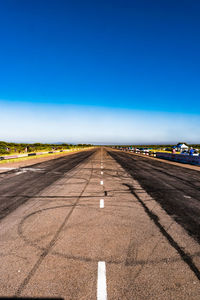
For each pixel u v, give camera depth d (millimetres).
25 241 3391
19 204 5621
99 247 3207
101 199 6242
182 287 2307
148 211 5148
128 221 4422
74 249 3131
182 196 6773
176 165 18141
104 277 2449
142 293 2193
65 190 7461
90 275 2486
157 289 2262
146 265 2725
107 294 2166
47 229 3912
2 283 2322
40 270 2576
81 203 5777
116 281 2379
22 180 9516
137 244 3336
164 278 2457
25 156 24109
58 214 4820
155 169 14672
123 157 29531
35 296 2131
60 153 39750
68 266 2672
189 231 3939
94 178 10266
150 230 3945
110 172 12633
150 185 8594
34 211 5023
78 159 24141
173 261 2842
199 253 3088
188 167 16516
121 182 9211
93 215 4777
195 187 8312
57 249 3125
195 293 2215
